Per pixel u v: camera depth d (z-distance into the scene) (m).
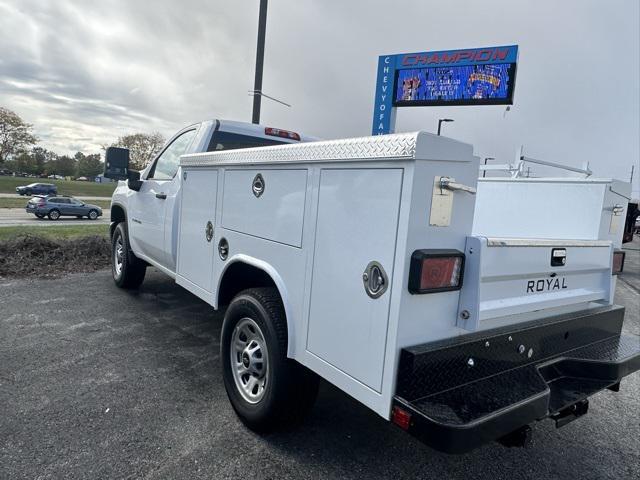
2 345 3.93
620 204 3.01
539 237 3.26
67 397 3.07
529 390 1.99
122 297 5.60
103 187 86.06
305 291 2.31
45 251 7.68
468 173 1.87
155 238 4.45
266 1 8.87
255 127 4.43
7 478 2.24
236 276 3.17
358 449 2.65
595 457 2.77
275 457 2.53
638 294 9.27
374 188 1.87
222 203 3.14
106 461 2.41
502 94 7.34
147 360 3.76
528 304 2.22
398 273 1.76
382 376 1.83
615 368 2.42
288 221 2.44
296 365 2.50
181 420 2.85
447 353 1.88
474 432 1.68
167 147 4.78
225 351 2.95
